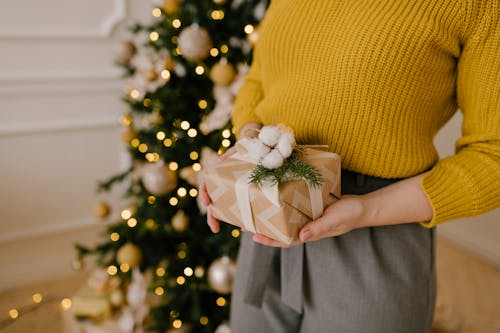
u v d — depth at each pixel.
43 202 1.97
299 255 0.92
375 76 0.81
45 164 1.94
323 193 0.79
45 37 1.79
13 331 1.67
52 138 1.92
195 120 1.52
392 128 0.83
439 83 0.84
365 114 0.83
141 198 1.62
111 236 1.58
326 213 0.80
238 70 1.43
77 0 1.82
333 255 0.89
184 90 1.50
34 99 1.84
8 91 1.78
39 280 1.98
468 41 0.80
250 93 1.03
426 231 0.89
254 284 0.97
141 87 1.48
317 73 0.85
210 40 1.38
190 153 1.49
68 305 1.67
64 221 2.04
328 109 0.84
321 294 0.91
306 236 0.78
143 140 1.58
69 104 1.93
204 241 1.51
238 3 1.49
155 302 1.59
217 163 0.84
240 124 1.00
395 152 0.84
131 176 1.80
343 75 0.82
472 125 0.82
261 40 0.94
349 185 0.88
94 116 2.00
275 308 0.99
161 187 1.45
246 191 0.78
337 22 0.83
